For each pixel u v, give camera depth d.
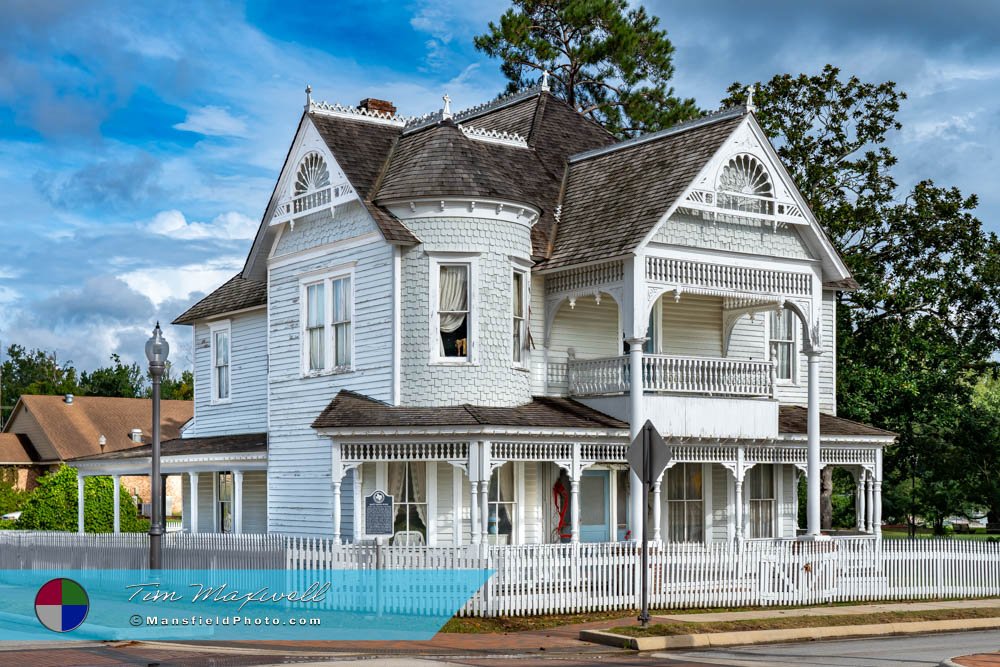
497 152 30.94
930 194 43.31
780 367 32.94
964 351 41.59
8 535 34.25
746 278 28.27
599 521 29.41
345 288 28.33
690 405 27.36
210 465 32.50
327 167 28.62
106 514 42.94
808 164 44.25
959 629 23.45
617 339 30.08
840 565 26.34
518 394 27.25
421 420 25.09
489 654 18.58
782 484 32.38
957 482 41.41
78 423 65.12
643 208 27.31
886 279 43.53
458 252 26.48
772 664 17.38
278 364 30.34
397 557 22.83
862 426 31.75
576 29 55.06
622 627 20.77
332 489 27.25
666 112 54.31
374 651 18.67
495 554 22.55
